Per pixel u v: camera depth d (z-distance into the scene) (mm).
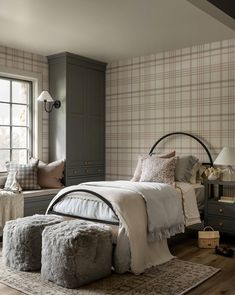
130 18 3820
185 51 4945
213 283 2906
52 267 2871
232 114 4512
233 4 2910
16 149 5199
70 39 4562
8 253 3264
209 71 4719
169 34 4355
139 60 5430
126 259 3119
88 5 3467
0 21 3898
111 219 3283
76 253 2779
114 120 5754
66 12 3643
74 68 5340
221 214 4176
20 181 4711
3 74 4945
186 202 3996
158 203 3473
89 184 3775
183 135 4957
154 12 3650
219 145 4629
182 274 3088
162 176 4176
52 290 2736
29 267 3131
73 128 5332
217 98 4645
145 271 3176
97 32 4277
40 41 4652
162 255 3500
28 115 5344
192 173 4551
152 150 5227
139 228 3213
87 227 2988
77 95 5395
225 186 4562
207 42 4691
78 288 2783
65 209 3643
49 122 5449
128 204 3250
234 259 3531
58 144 5328
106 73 5832
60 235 2855
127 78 5574
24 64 5121
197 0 2502
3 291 2730
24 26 4062
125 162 5605
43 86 5391
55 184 5008
